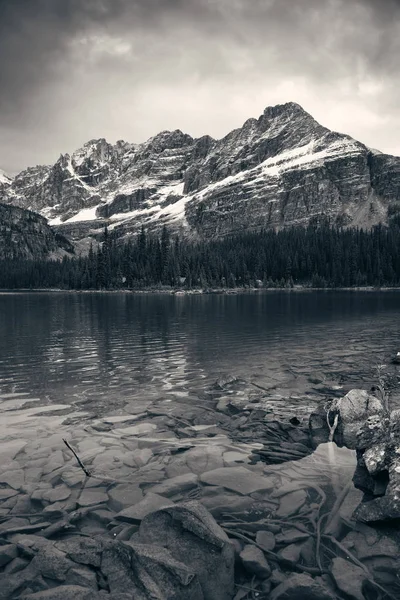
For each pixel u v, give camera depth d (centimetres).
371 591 553
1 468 929
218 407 1394
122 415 1320
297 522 707
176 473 897
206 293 15925
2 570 589
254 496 793
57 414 1335
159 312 6206
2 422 1257
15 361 2272
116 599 508
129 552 580
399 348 2648
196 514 645
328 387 1655
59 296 14075
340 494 800
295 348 2675
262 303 8619
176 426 1215
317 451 1024
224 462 957
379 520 695
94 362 2236
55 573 575
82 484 848
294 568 601
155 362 2225
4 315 5725
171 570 546
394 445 861
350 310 6334
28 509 755
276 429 1184
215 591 555
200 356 2400
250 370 1991
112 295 14912
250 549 633
